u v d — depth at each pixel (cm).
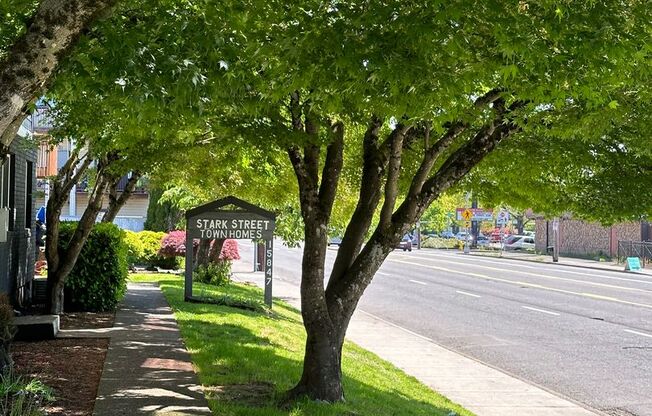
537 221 5916
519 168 962
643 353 1365
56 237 1198
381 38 525
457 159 762
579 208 1018
